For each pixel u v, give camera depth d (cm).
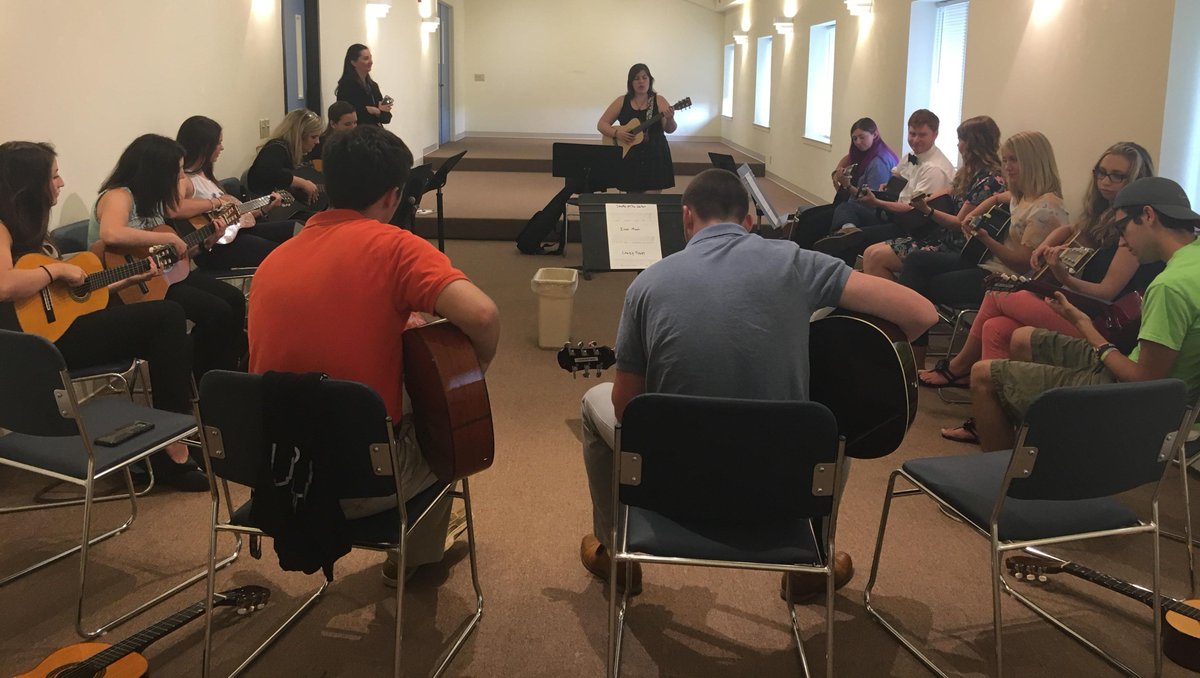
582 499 292
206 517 278
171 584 240
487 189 945
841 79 844
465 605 233
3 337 207
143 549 258
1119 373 255
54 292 282
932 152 506
